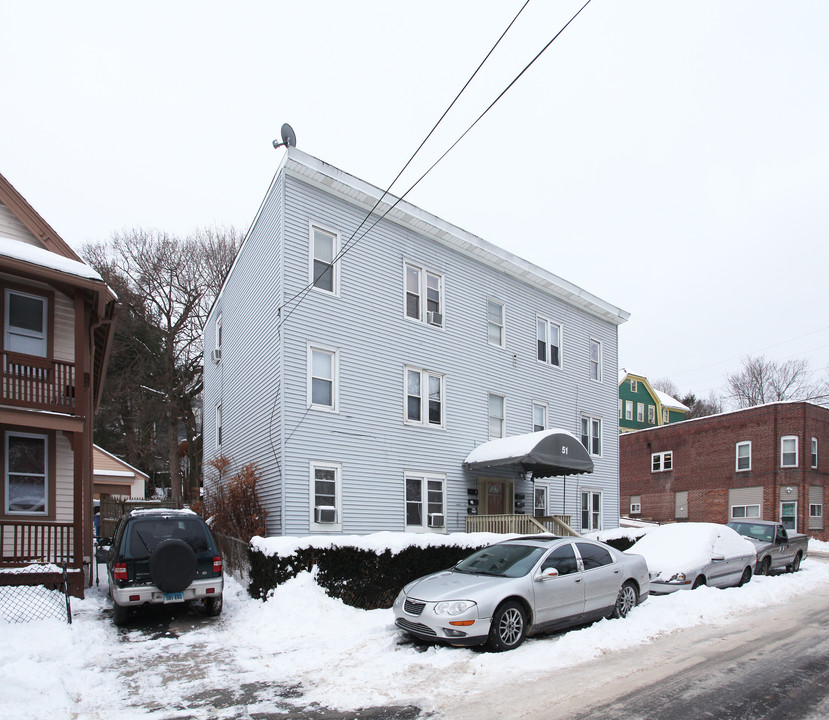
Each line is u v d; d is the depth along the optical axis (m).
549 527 17.56
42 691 6.20
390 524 15.28
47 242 12.89
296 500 13.57
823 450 34.22
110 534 23.56
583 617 8.77
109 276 34.56
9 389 11.69
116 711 5.83
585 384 22.94
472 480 17.55
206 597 9.97
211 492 19.14
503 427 19.02
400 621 8.18
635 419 51.72
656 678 6.54
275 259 14.59
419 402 16.62
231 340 18.94
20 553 11.35
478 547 13.19
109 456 27.12
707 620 9.56
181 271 36.62
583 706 5.72
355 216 15.75
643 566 10.08
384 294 16.12
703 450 37.69
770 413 34.38
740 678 6.52
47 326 12.59
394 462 15.63
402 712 5.69
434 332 17.23
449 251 18.08
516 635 7.84
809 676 6.58
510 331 19.83
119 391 33.72
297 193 14.65
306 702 6.02
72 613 10.00
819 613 10.23
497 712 5.62
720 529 13.36
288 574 10.67
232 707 5.91
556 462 16.41
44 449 12.48
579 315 23.20
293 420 13.80
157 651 7.98
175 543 9.40
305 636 8.80
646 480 41.19
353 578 11.24
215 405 20.86
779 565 16.77
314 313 14.55
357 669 7.07
